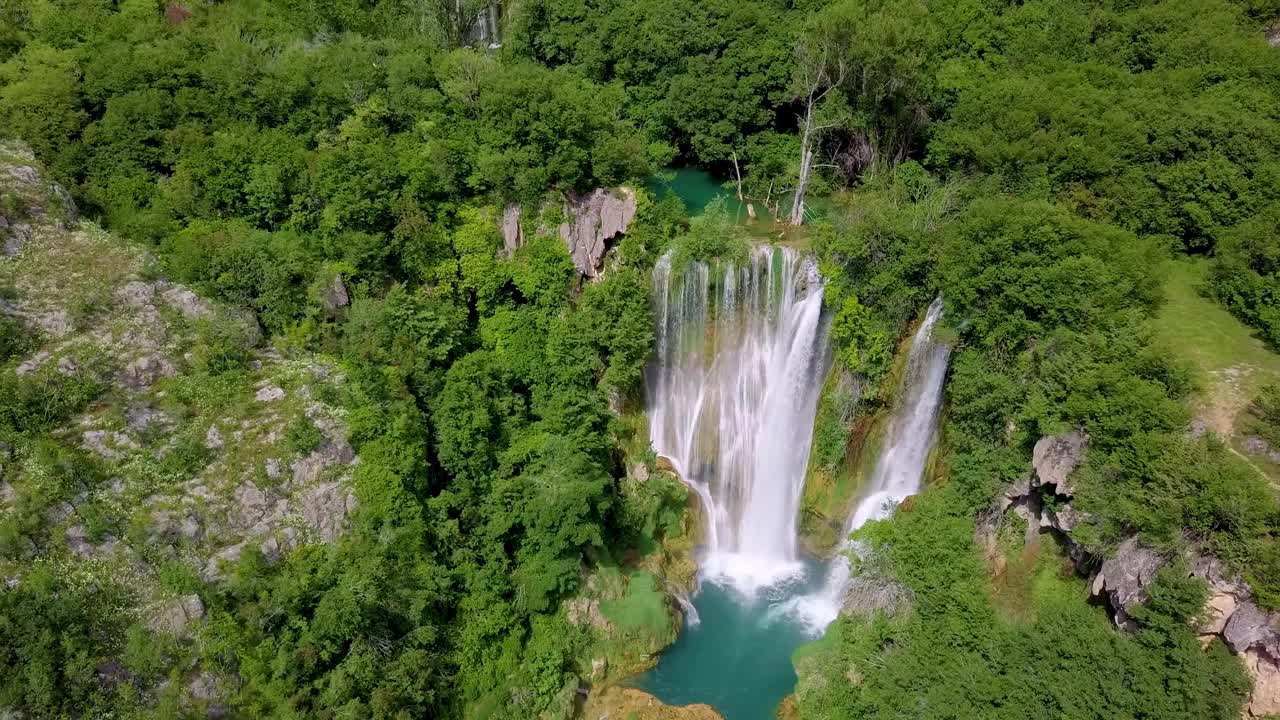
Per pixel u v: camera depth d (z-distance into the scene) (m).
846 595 50.91
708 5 70.94
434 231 57.34
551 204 59.47
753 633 52.81
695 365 61.31
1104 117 58.34
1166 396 42.25
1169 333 50.22
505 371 55.97
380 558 44.75
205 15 77.44
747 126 71.62
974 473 49.47
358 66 65.56
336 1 78.44
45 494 41.34
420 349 54.06
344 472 47.22
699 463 62.41
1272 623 35.47
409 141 61.09
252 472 45.31
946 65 68.50
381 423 48.59
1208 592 37.31
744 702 48.22
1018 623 44.62
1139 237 56.28
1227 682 36.06
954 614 45.41
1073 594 45.53
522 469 53.81
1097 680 38.66
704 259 58.25
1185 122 55.94
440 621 47.88
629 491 56.75
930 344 54.16
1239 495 37.09
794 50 67.06
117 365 47.94
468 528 51.75
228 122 61.75
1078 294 47.00
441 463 51.75
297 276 54.75
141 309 50.84
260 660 40.72
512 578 51.06
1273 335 48.72
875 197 58.00
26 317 48.47
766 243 60.69
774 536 60.44
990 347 50.69
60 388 45.47
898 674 43.75
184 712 38.81
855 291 55.69
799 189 63.91
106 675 38.38
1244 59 61.34
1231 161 55.00
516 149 59.03
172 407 46.81
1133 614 39.00
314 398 49.06
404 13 81.88
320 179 56.44
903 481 57.47
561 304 59.06
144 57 63.16
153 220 56.03
